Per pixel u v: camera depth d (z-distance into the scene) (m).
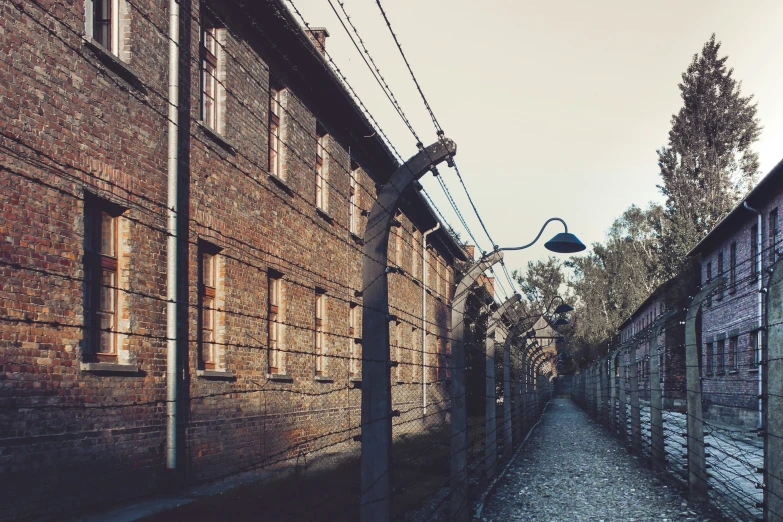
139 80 8.52
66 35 7.92
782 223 21.17
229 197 11.59
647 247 63.78
